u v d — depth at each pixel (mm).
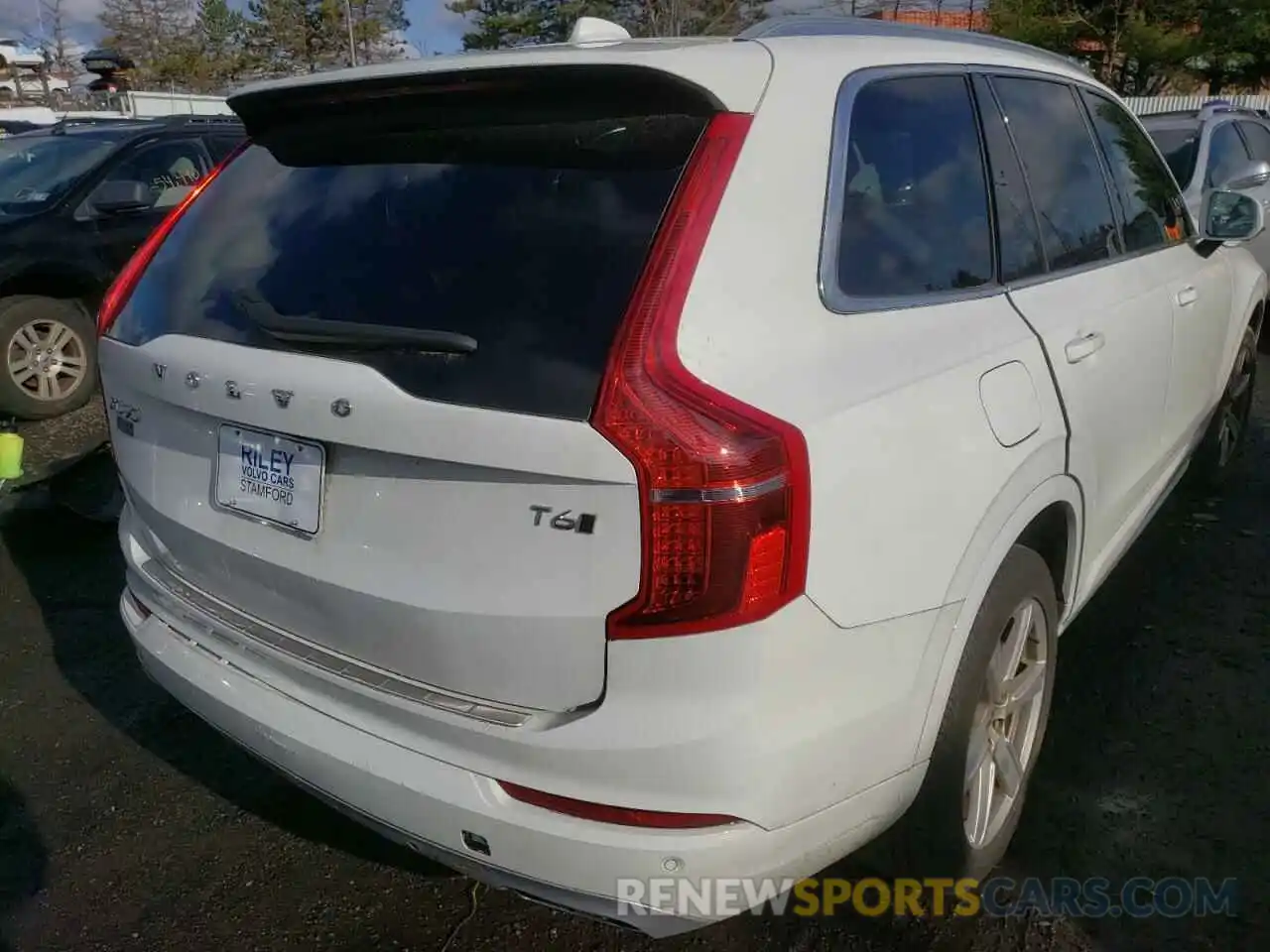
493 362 1876
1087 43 28156
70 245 6730
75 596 4301
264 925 2576
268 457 2182
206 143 7832
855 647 1938
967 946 2422
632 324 1803
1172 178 4027
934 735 2191
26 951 2498
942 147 2525
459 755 1987
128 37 47875
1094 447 2803
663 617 1765
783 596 1791
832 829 2012
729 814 1844
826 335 2018
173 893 2686
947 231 2465
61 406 6805
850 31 2553
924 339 2223
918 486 2039
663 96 2016
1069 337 2678
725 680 1783
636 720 1813
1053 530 2768
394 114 2342
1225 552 4363
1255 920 2473
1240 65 26734
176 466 2428
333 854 2830
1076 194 3127
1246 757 3062
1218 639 3699
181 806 3027
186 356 2283
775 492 1768
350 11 43750
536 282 1944
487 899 2654
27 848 2848
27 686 3637
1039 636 2680
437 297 2023
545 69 2057
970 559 2193
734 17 19734
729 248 1908
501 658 1909
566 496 1789
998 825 2592
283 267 2309
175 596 2520
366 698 2100
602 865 1876
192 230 2625
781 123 2053
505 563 1864
